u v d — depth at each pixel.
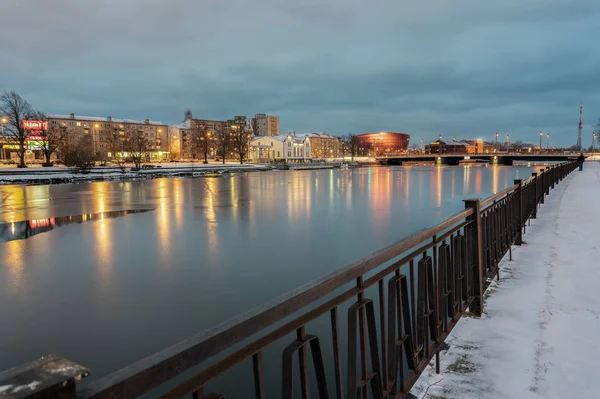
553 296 5.12
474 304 4.80
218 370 1.60
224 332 1.53
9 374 1.04
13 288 10.63
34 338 7.78
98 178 54.12
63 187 44.66
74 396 1.07
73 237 17.17
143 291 10.37
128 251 14.62
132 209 25.92
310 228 19.16
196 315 8.83
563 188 19.77
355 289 2.50
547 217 11.02
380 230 18.55
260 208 26.38
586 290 5.23
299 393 5.32
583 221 9.95
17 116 62.19
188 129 125.94
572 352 3.76
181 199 32.03
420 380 3.48
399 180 53.69
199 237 17.12
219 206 27.53
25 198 32.78
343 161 123.25
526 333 4.21
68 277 11.54
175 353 1.36
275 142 129.62
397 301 3.05
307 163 107.19
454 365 3.70
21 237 17.20
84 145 84.94
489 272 5.66
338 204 28.48
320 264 12.85
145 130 124.25
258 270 12.16
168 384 5.88
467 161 144.88
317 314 2.13
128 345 7.48
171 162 101.88
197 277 11.50
